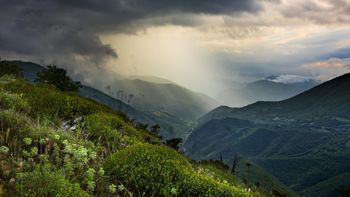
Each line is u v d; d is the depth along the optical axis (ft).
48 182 17.63
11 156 20.40
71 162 22.07
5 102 37.09
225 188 26.12
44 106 44.19
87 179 20.56
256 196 31.71
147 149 28.12
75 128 36.47
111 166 25.62
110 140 35.42
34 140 23.88
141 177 25.14
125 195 23.22
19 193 16.19
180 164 27.96
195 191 25.22
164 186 24.70
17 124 25.94
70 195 17.66
